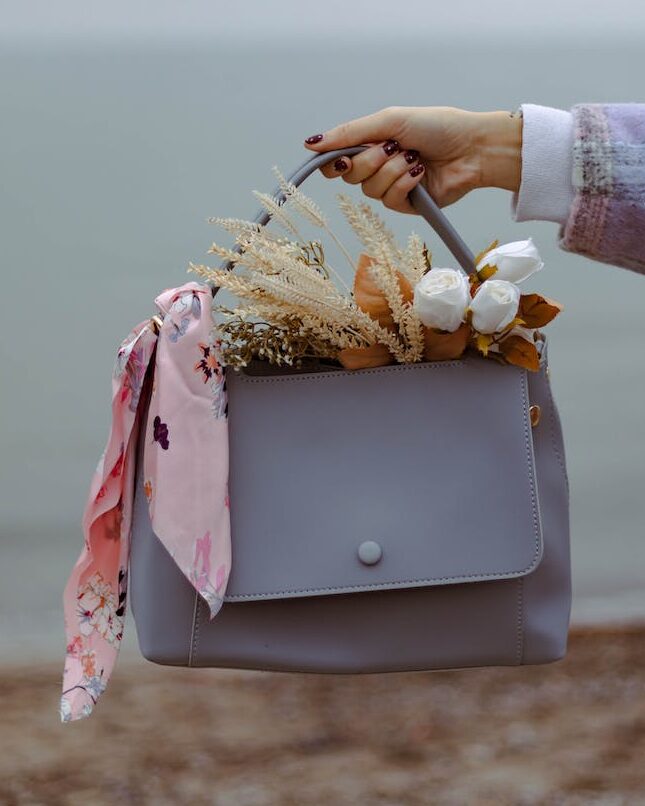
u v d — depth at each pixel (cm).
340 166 131
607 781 254
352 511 129
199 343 128
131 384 132
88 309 389
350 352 130
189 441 128
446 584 130
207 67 438
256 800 247
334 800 248
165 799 248
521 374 130
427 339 129
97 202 403
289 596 128
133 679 290
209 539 127
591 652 301
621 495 350
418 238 129
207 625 132
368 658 132
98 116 422
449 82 441
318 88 438
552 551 133
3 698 279
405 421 130
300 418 130
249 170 411
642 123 127
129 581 138
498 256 127
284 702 284
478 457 129
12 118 425
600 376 375
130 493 135
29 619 311
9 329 382
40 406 369
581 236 128
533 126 129
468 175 136
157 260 397
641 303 387
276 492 130
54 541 338
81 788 250
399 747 268
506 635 132
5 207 401
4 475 351
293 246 128
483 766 260
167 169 415
